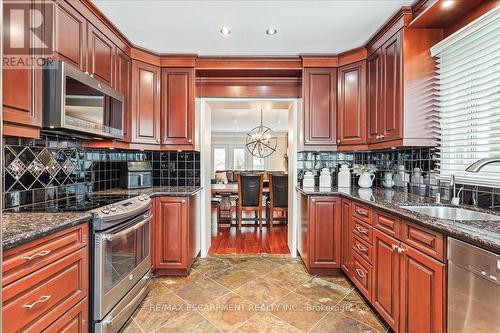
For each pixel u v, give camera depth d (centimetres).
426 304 138
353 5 199
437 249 131
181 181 329
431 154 223
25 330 109
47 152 199
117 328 178
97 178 269
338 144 286
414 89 206
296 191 327
